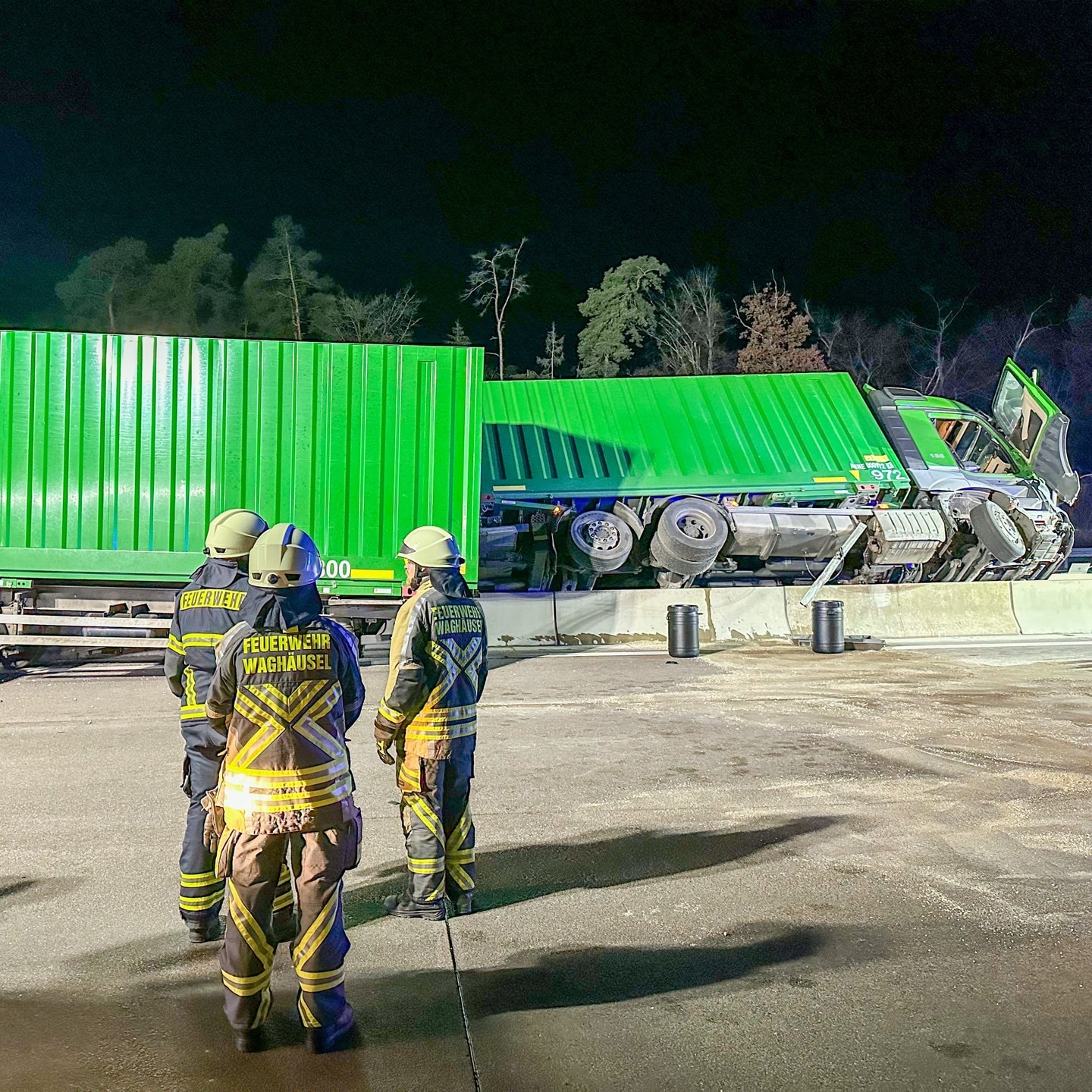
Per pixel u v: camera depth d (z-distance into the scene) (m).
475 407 11.74
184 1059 3.13
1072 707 9.45
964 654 13.51
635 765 7.11
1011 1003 3.50
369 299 51.47
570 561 15.41
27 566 11.20
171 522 11.34
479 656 4.44
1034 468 17.09
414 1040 3.25
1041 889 4.65
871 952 3.93
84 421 11.30
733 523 15.39
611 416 16.42
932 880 4.79
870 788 6.50
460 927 4.22
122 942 4.07
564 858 5.13
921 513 16.05
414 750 4.27
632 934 4.14
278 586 3.21
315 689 3.14
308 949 3.13
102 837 5.44
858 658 13.05
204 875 4.05
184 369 11.41
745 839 5.43
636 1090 2.94
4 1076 3.02
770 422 16.62
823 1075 3.03
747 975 3.73
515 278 54.16
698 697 10.07
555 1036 3.27
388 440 11.63
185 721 4.04
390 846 5.33
